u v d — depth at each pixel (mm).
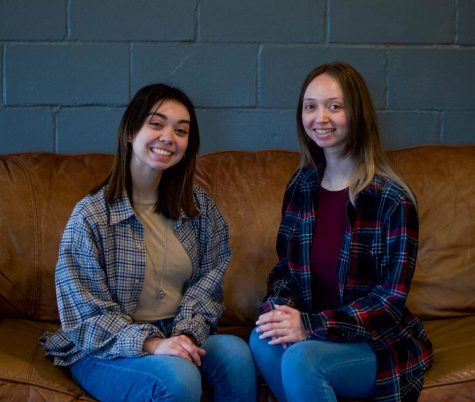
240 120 2664
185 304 1859
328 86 1841
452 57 2666
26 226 2236
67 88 2623
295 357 1654
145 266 1833
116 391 1686
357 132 1849
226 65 2637
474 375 1758
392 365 1737
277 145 2678
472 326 2137
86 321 1735
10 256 2213
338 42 2643
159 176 1881
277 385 1755
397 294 1762
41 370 1790
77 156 2414
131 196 1874
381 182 1842
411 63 2664
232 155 2438
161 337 1751
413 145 2682
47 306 2225
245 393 1729
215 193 2346
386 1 2631
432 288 2248
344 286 1843
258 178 2361
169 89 1835
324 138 1855
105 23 2600
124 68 2623
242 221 2303
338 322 1731
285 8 2619
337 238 1878
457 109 2688
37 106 2627
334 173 1921
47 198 2275
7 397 1696
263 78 2646
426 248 2285
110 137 2650
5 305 2201
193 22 2613
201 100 2650
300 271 1915
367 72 2660
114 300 1821
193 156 1902
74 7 2586
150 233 1871
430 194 2326
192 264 1915
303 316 1764
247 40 2629
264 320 1783
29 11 2580
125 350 1696
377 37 2645
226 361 1736
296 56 2641
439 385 1746
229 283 2260
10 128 2635
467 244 2281
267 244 2281
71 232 1782
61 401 1698
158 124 1796
